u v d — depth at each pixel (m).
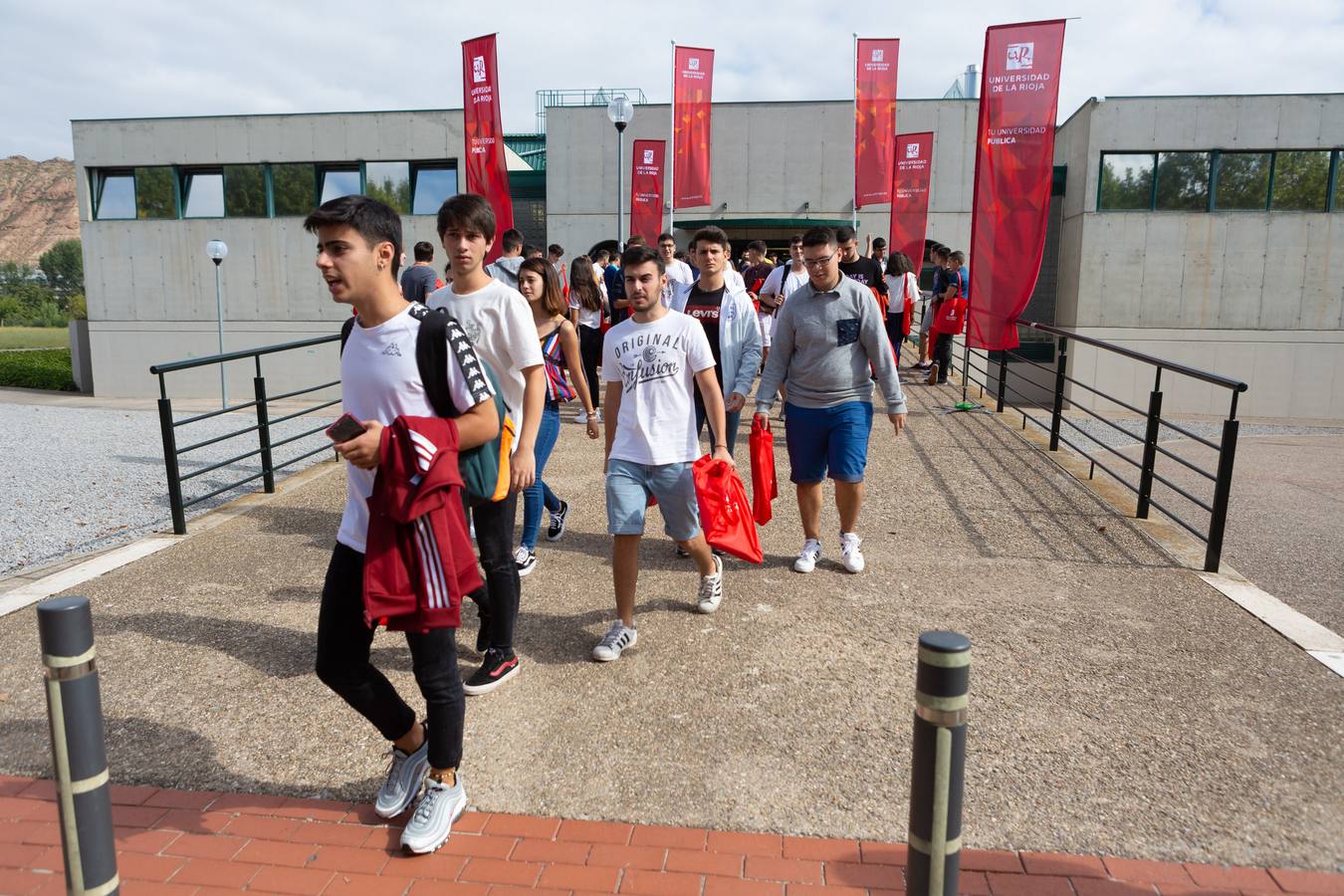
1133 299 20.61
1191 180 20.19
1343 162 19.72
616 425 4.04
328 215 2.39
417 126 23.62
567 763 3.14
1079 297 20.77
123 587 4.85
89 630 2.12
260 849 2.67
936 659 1.94
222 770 3.10
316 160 24.12
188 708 3.53
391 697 2.73
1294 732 3.32
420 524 2.44
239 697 3.62
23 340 66.62
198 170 24.88
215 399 25.20
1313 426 14.70
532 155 31.09
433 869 2.58
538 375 3.49
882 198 17.61
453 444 2.46
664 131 22.38
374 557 2.42
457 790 2.74
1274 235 20.06
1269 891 2.49
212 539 5.74
